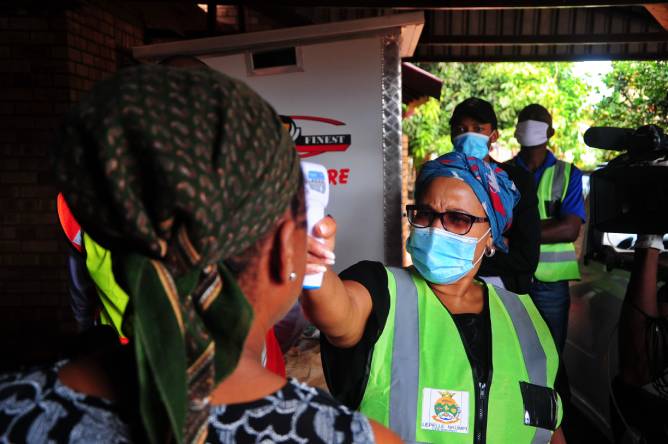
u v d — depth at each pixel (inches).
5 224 183.3
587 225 155.4
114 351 27.2
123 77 24.0
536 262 111.6
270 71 155.7
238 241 24.6
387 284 62.9
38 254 183.5
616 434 97.0
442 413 58.6
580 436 139.2
